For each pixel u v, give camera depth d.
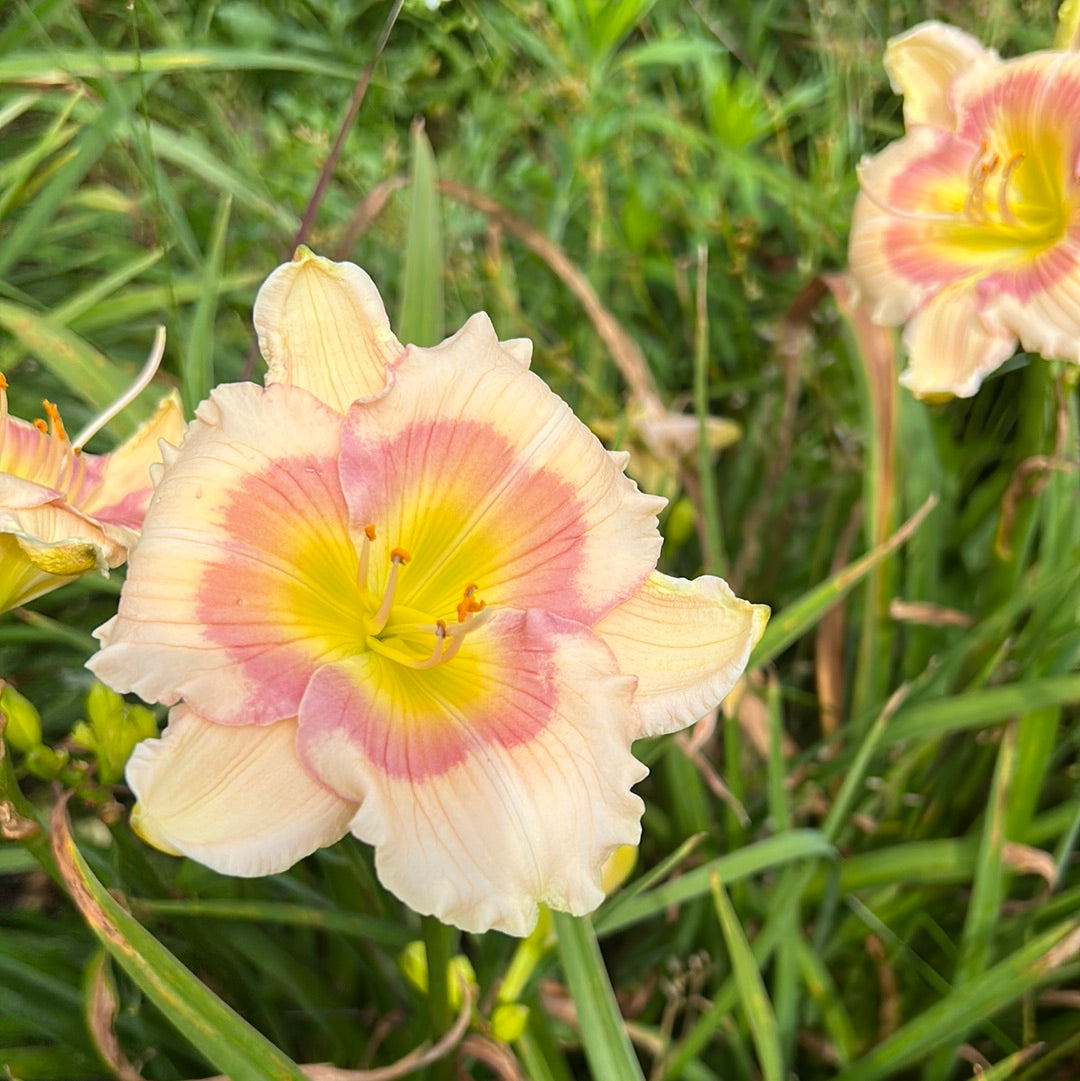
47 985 0.33
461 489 0.27
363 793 0.23
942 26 0.42
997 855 0.38
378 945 0.37
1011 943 0.41
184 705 0.23
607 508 0.27
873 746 0.39
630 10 0.50
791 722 0.54
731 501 0.56
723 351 0.62
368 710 0.25
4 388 0.29
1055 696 0.39
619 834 0.24
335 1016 0.38
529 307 0.62
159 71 0.44
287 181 0.54
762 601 0.55
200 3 0.56
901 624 0.53
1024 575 0.48
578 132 0.53
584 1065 0.43
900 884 0.42
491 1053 0.31
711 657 0.26
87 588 0.44
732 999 0.36
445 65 0.64
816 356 0.58
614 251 0.58
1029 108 0.40
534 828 0.24
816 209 0.55
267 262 0.56
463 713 0.25
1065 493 0.42
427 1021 0.33
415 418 0.26
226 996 0.37
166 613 0.23
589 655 0.25
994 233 0.41
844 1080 0.36
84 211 0.56
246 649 0.24
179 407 0.32
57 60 0.41
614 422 0.48
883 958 0.42
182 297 0.47
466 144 0.58
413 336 0.40
